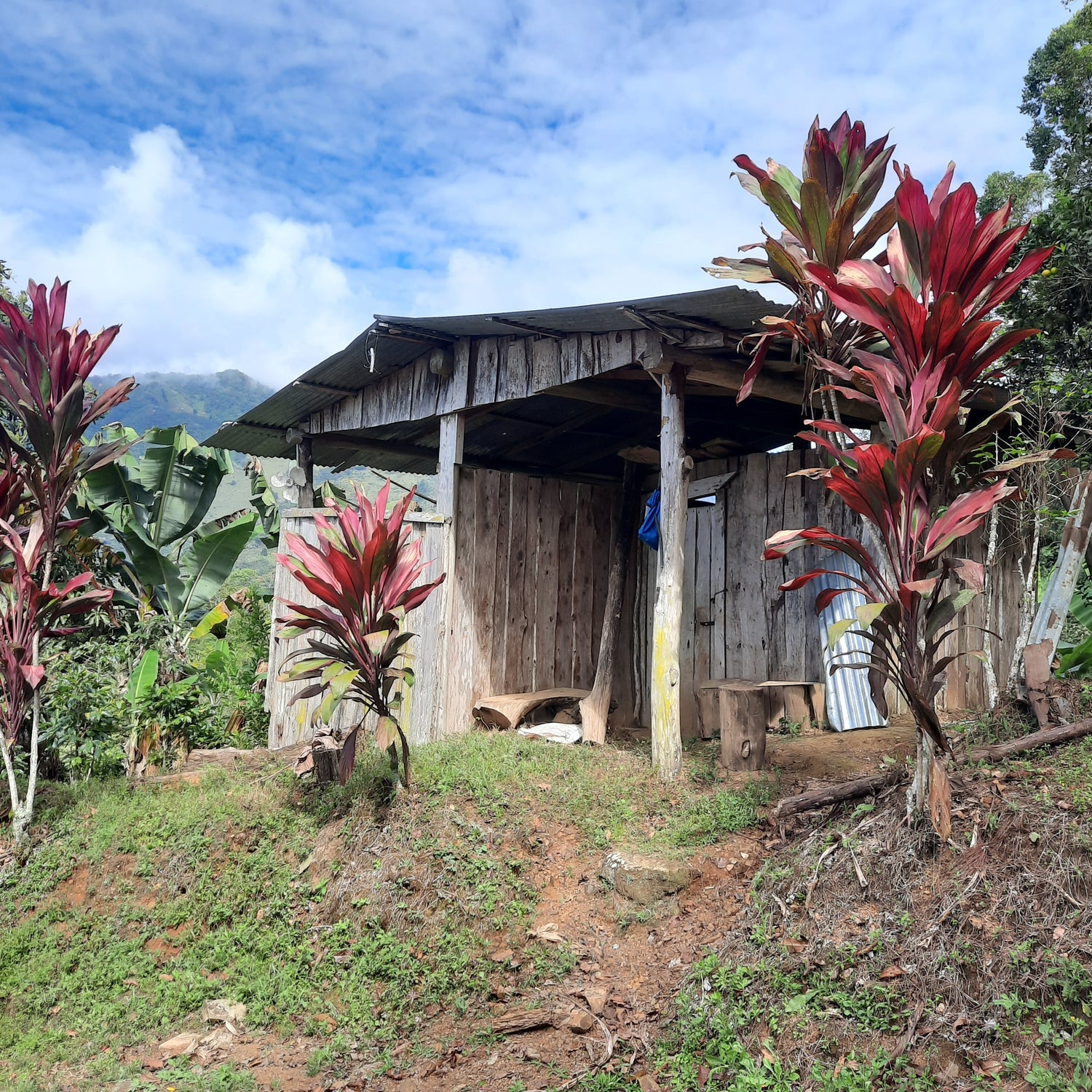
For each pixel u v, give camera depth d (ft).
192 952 15.44
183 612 32.07
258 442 33.99
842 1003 10.72
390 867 16.03
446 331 23.88
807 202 14.11
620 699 27.76
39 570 20.58
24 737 20.36
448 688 24.17
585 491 28.12
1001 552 23.49
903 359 12.76
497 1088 11.76
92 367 20.38
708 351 19.58
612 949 14.33
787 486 24.50
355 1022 13.55
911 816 12.75
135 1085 12.08
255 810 18.37
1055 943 10.28
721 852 15.40
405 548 18.48
